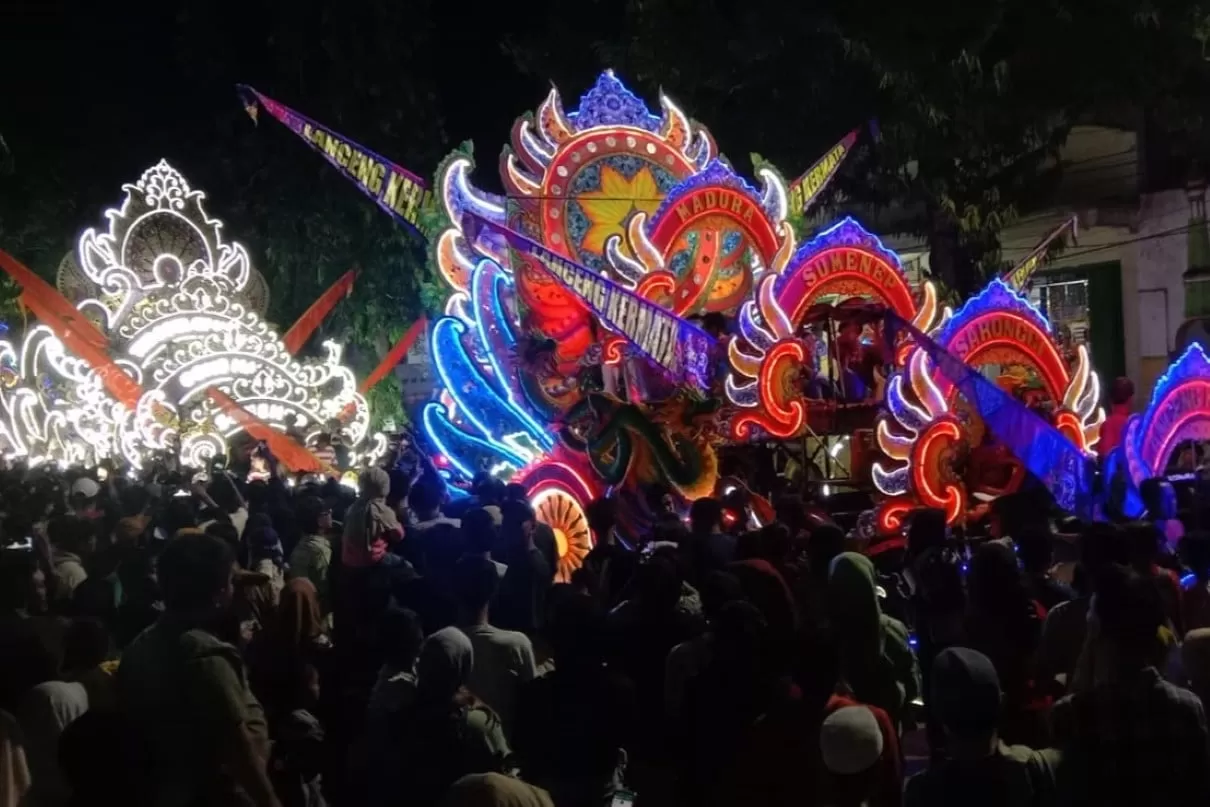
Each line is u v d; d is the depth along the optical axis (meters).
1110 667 4.67
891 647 6.24
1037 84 19.53
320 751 6.20
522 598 7.41
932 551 6.89
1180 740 4.48
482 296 15.16
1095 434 13.67
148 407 19.69
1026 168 20.95
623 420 13.37
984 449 12.92
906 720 6.84
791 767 4.99
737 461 14.19
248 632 7.97
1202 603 6.86
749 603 5.66
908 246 24.08
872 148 21.75
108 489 12.58
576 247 15.87
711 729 5.35
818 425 13.81
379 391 26.88
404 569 7.30
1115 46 18.92
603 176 16.05
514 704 5.98
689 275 15.43
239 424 20.11
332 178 26.52
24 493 12.54
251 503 11.98
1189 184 20.36
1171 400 12.51
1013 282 17.84
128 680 4.93
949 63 19.03
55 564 8.61
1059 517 12.55
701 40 21.75
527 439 14.86
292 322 27.05
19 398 19.38
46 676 5.44
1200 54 18.66
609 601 7.89
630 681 5.38
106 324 19.86
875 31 19.28
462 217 12.77
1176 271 20.73
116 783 4.28
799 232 18.22
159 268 20.42
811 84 21.03
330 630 8.68
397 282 27.09
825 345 14.82
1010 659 5.91
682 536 8.50
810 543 7.23
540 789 4.35
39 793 5.23
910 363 12.85
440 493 10.13
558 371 14.59
